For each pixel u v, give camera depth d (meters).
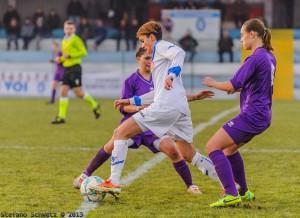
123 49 54.94
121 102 14.98
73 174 17.53
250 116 13.35
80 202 14.07
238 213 13.04
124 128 14.05
